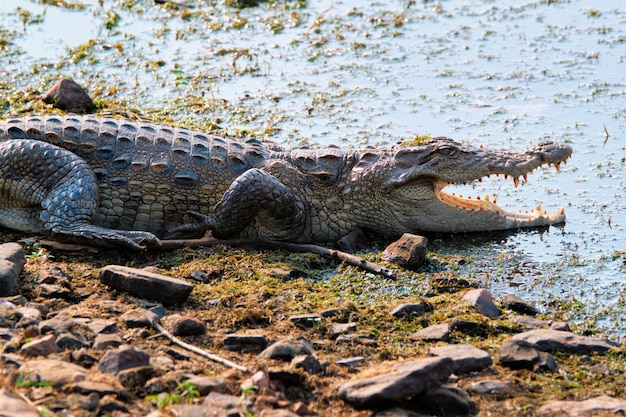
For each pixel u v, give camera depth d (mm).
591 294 13836
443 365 9812
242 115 20688
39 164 14703
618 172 18109
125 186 15312
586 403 10172
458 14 27094
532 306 13258
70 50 24297
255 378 9875
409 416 9531
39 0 28266
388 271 14180
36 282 12727
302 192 15805
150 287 12344
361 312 12656
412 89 22109
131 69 23297
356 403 9609
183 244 14789
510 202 17141
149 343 11000
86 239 14258
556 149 15883
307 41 25219
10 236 14859
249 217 15008
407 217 16000
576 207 16922
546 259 15070
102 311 11891
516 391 10523
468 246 15695
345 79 22750
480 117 20469
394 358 11141
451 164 15578
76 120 15773
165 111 20781
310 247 15016
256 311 12070
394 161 15820
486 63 23516
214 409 9109
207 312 12203
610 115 20391
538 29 25656
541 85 22094
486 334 12141
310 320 12070
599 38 24812
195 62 23781
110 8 27719
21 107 20453
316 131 19859
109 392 9336
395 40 25219
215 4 28000
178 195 15477
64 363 9859
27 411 8586
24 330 10789
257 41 25250
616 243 15570
